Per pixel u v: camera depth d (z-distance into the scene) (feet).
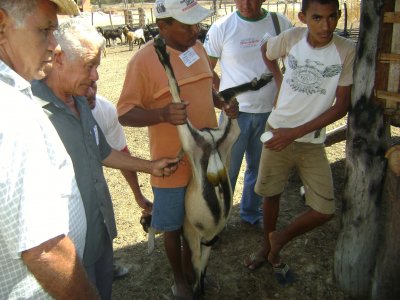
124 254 10.96
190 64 7.36
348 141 8.19
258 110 10.35
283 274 9.56
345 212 8.63
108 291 7.46
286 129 8.03
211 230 7.50
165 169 7.07
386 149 7.88
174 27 7.02
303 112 8.30
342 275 9.07
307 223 8.77
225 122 7.18
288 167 8.98
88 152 6.17
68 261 3.89
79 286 4.01
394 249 7.56
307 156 8.56
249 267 10.12
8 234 3.64
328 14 7.16
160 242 11.35
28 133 3.62
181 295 8.86
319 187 8.52
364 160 7.95
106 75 38.93
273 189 9.18
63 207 3.97
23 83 3.99
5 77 3.90
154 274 10.19
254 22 10.19
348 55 7.67
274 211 9.55
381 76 7.11
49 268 3.75
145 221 9.53
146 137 19.70
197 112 7.59
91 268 6.60
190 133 6.75
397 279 7.70
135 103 7.24
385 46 6.93
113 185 14.73
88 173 6.17
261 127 10.58
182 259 9.13
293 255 10.56
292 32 8.23
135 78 7.25
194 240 8.05
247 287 9.63
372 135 7.73
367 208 8.23
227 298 9.35
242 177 14.94
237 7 10.26
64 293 3.90
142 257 10.81
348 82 7.79
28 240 3.60
